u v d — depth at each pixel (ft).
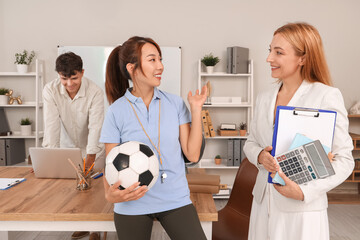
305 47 4.40
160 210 4.50
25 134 14.35
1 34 14.49
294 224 4.39
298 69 4.64
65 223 5.36
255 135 5.21
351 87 15.23
